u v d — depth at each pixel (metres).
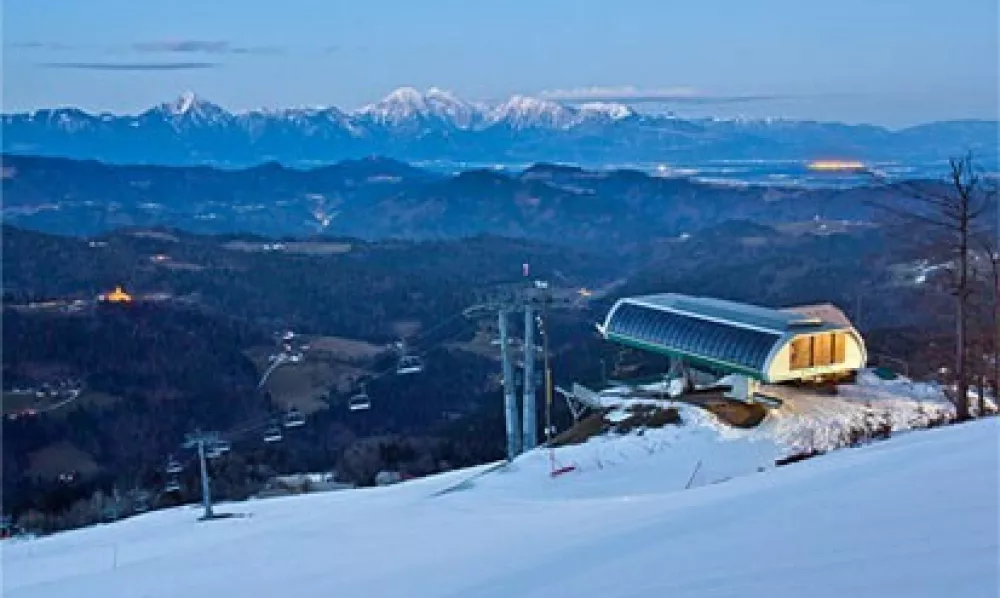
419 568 7.21
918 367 28.33
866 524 4.91
